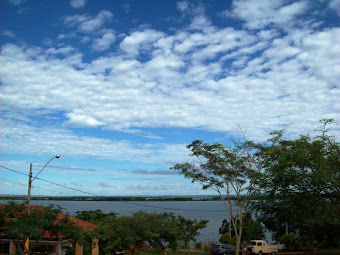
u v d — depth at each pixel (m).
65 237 20.14
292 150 20.12
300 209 20.23
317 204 19.77
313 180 18.84
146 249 43.88
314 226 29.81
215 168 32.28
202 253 41.84
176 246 34.06
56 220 20.89
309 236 39.88
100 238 25.27
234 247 39.09
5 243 26.12
